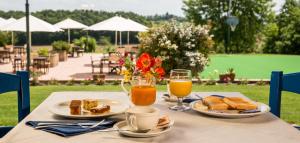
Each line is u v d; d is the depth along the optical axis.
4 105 5.84
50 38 29.09
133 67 1.92
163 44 6.90
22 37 25.64
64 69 12.22
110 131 1.59
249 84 8.46
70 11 31.30
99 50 23.70
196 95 2.42
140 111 1.61
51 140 1.47
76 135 1.53
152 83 1.89
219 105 1.92
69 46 17.84
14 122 4.73
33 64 10.66
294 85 2.22
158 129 1.58
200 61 7.31
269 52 29.27
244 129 1.64
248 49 33.16
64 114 1.80
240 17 32.81
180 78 2.07
